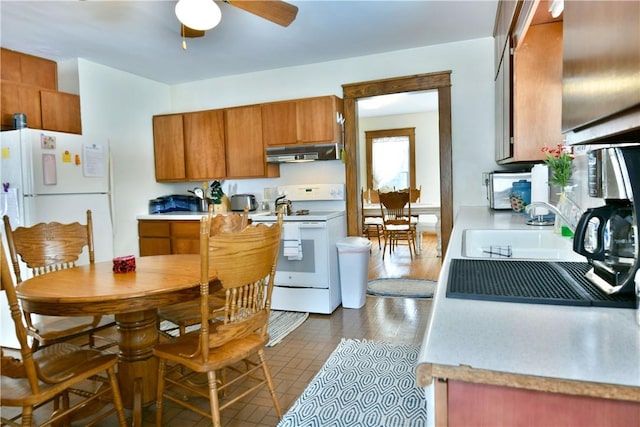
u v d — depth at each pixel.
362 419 2.00
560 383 0.62
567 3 0.96
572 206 1.97
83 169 3.57
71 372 1.68
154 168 4.86
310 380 2.42
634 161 0.92
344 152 4.29
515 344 0.74
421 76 3.99
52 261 2.58
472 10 3.17
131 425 2.04
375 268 5.31
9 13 2.96
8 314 3.20
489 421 0.68
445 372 0.68
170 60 4.11
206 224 1.65
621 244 1.01
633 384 0.60
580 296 0.98
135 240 4.60
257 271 1.85
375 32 3.54
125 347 2.18
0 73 3.65
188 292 1.94
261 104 4.32
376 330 3.19
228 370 2.56
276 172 4.56
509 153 2.75
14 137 3.22
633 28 0.62
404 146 8.37
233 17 3.13
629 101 0.64
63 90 4.09
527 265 1.34
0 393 1.54
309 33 3.51
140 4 2.84
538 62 2.51
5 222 2.41
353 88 4.23
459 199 3.98
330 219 3.76
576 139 0.97
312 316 3.60
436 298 1.02
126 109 4.50
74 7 2.88
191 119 4.64
